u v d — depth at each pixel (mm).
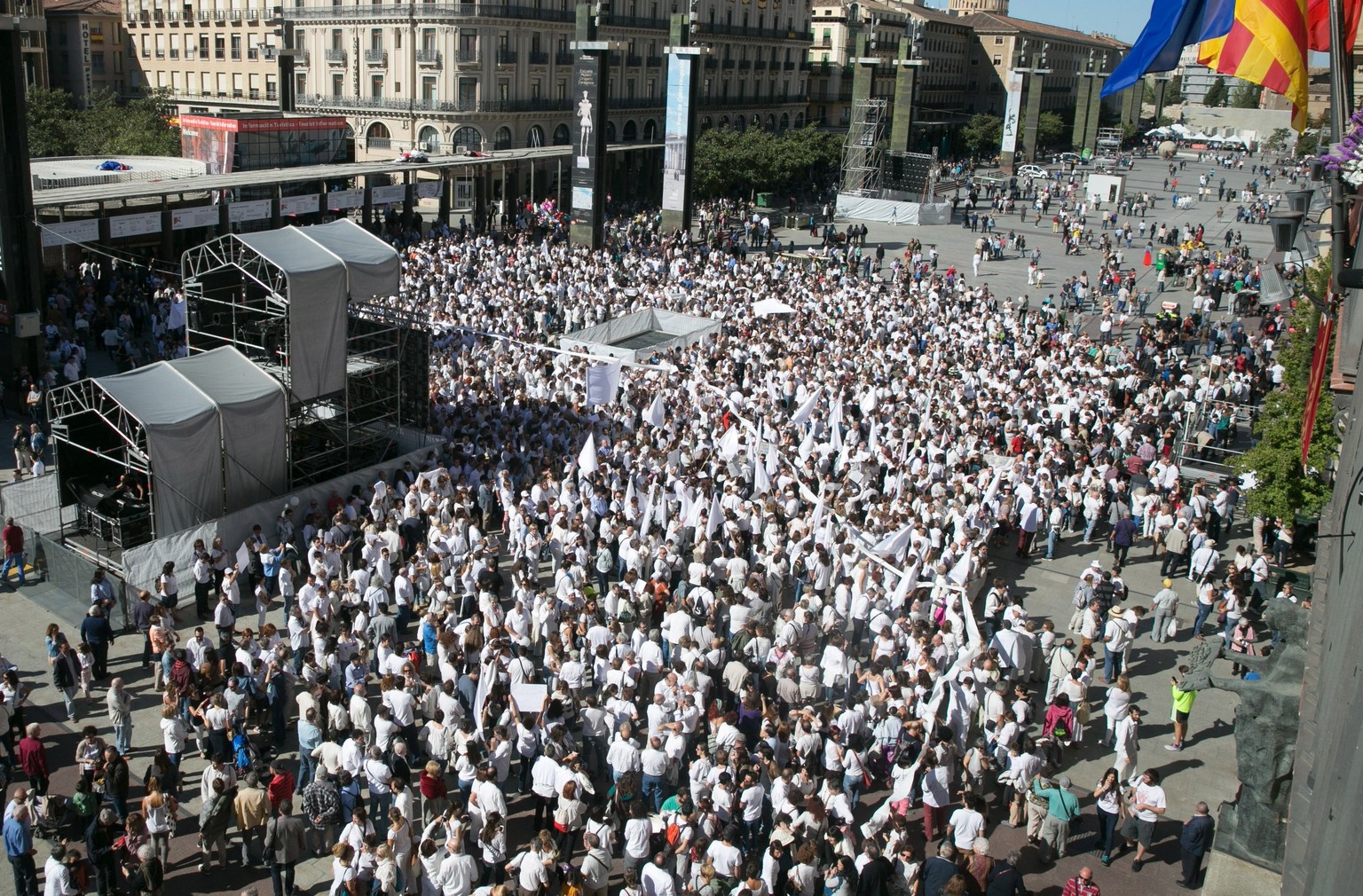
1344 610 7805
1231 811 11281
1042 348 42000
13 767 17031
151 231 45719
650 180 95625
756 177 81375
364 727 16625
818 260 60875
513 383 32750
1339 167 8594
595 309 42094
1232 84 180125
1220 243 78125
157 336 38250
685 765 17203
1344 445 9969
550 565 24875
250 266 26984
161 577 21234
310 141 66000
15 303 33188
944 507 25828
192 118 63125
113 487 24781
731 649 19984
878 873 13414
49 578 23391
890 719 17016
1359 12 9984
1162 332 47188
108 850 14250
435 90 78562
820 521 24141
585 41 52875
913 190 88625
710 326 42625
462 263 47781
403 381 30062
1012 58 169250
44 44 91750
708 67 103312
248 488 25109
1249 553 25266
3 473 28812
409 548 24047
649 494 24609
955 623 20203
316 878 15234
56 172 55344
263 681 17922
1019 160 134750
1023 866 16125
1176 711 19375
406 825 13922
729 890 13664
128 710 17578
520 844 15844
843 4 128500
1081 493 28188
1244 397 37938
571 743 16641
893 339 41062
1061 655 19703
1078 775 18594
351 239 28562
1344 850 6043
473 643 18344
